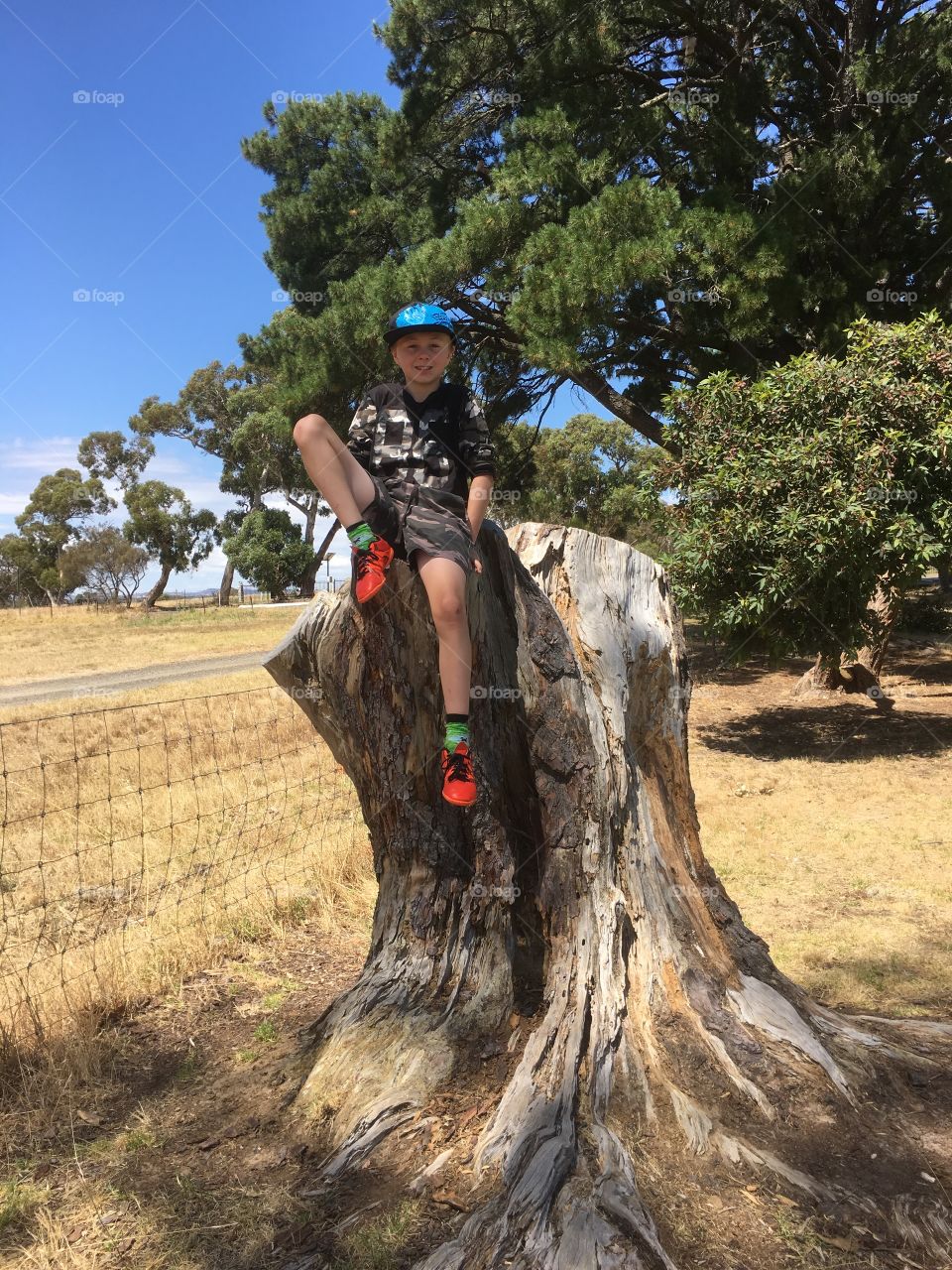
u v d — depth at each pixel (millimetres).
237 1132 3000
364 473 2584
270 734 11195
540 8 14406
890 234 15281
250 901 5500
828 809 8070
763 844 7090
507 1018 3086
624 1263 2193
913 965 4770
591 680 3299
